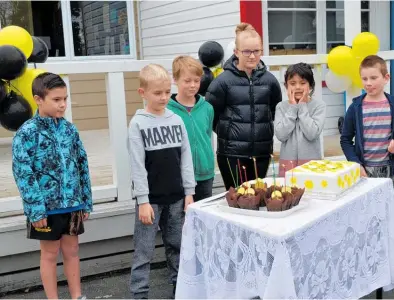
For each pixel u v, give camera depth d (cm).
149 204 277
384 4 673
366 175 341
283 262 194
